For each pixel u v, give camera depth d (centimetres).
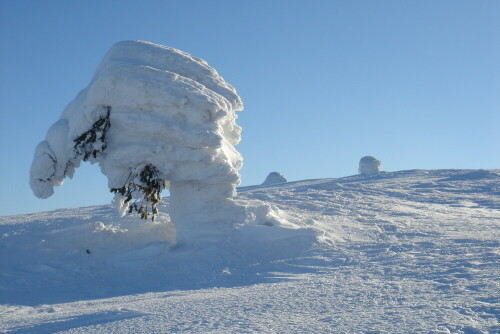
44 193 1605
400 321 559
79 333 647
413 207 2353
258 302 750
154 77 1500
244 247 1489
